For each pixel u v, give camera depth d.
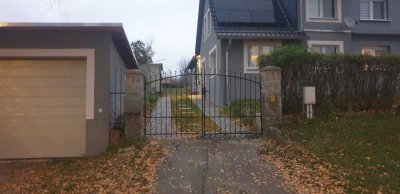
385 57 12.08
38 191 7.04
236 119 12.70
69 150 9.98
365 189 6.68
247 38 15.98
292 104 11.29
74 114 10.02
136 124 9.75
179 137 10.32
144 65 30.05
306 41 16.66
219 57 16.66
